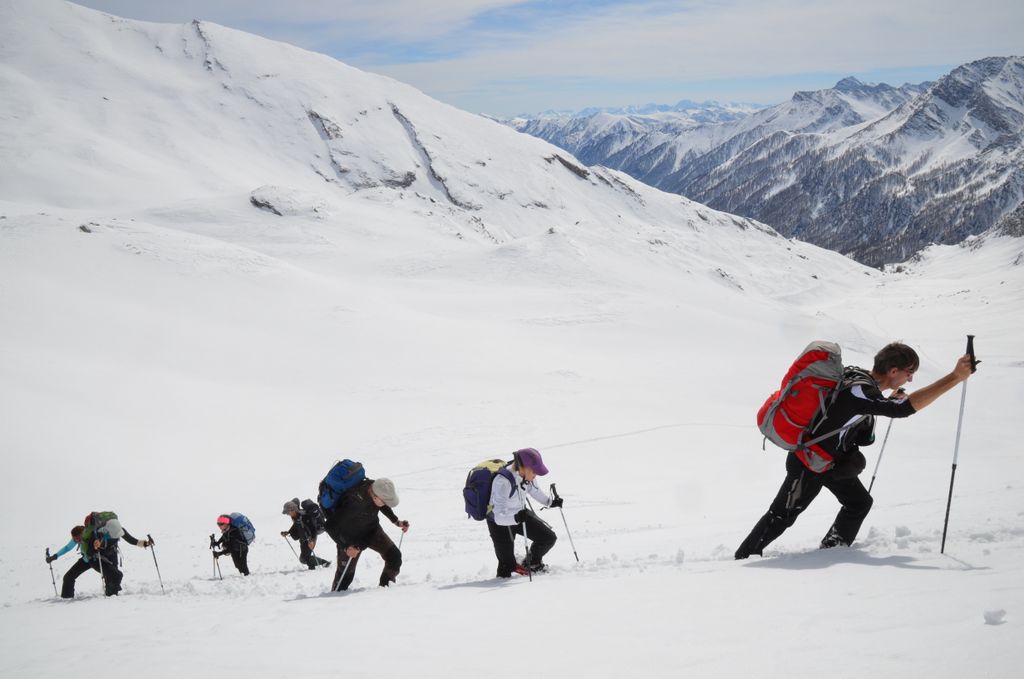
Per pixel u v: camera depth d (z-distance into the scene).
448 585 8.41
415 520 23.72
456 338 68.69
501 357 63.66
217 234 137.88
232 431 43.06
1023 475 17.97
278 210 148.88
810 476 6.29
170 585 13.55
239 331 64.88
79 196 191.00
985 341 144.75
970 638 3.17
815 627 3.76
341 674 4.32
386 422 45.50
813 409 5.99
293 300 73.75
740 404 50.16
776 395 6.27
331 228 143.25
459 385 54.94
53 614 10.09
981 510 8.02
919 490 15.45
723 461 33.41
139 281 73.56
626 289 106.19
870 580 4.63
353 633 5.59
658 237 163.25
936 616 3.59
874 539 6.37
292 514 14.76
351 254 128.62
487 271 113.31
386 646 4.92
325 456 39.06
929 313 195.12
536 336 75.62
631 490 26.62
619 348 73.00
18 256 75.44
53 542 25.97
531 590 6.56
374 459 37.91
